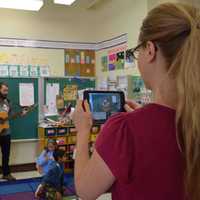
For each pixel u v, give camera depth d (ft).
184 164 2.01
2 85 16.38
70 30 20.67
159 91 2.15
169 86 2.09
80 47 21.01
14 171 17.71
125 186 2.04
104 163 2.03
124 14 18.07
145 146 2.02
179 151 2.01
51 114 18.58
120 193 2.06
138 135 2.04
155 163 2.01
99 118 3.31
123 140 2.04
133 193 2.03
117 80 16.75
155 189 2.00
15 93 17.90
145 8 16.06
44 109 18.44
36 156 18.35
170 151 2.02
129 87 15.67
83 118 2.49
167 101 2.12
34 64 19.67
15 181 15.74
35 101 18.30
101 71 20.81
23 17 19.31
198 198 1.96
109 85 18.40
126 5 17.81
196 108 1.90
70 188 14.40
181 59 1.99
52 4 19.66
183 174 2.00
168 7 2.13
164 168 2.00
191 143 1.92
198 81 1.91
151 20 2.14
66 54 20.61
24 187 14.74
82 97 3.34
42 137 17.42
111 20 19.49
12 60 19.10
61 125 17.31
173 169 2.01
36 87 18.35
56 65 20.31
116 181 2.06
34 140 18.25
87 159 2.26
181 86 1.95
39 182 15.53
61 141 17.21
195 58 1.93
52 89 18.72
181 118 1.97
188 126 1.93
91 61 21.39
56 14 20.12
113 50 19.31
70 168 17.31
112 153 2.02
